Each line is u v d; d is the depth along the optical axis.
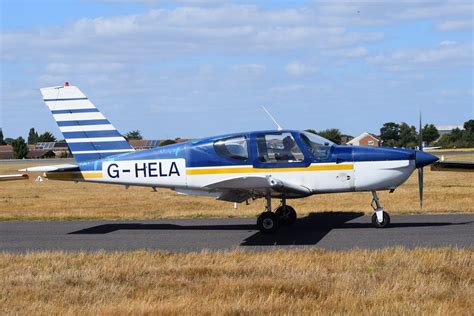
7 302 8.84
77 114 16.92
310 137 15.67
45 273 10.66
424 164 15.30
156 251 12.67
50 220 19.06
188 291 9.25
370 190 15.50
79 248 13.74
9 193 33.69
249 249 12.95
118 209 23.12
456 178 37.47
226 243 13.92
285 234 14.97
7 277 10.37
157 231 16.14
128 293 9.20
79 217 19.44
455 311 7.96
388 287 9.09
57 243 14.55
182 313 8.07
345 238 14.08
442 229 14.96
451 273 9.90
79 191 34.78
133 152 16.70
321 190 15.42
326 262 11.00
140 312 8.12
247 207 22.17
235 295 8.90
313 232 15.13
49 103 16.94
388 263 10.73
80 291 9.34
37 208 24.06
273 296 8.67
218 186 14.48
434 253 11.32
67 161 91.44
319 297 8.70
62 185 41.25
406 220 16.81
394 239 13.69
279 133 15.65
